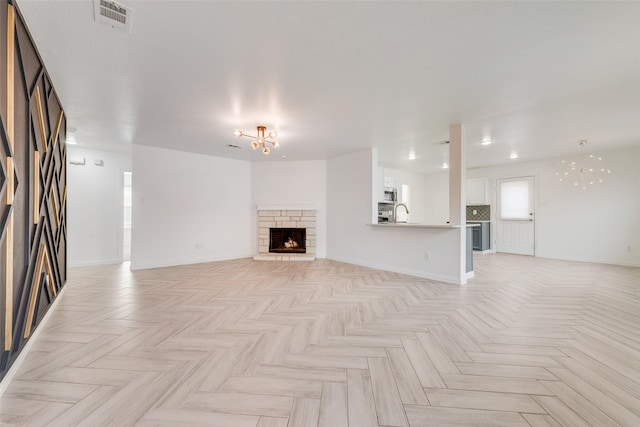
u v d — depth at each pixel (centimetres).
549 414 145
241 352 208
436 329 251
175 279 436
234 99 307
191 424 137
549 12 175
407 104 322
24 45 192
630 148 537
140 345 218
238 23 185
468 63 236
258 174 665
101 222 570
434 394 161
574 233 610
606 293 363
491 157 620
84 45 210
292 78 261
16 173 185
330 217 633
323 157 624
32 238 219
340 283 412
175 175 557
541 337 234
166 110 340
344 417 143
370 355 205
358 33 197
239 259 631
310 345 220
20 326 194
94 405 150
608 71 246
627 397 158
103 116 360
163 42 206
